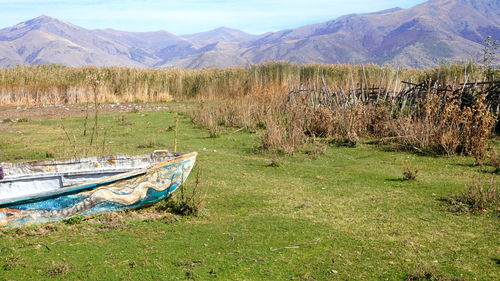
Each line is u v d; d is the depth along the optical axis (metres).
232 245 5.79
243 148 12.93
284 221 6.75
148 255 5.45
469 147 11.58
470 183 8.82
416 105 14.45
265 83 24.08
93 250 5.60
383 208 7.38
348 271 5.05
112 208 6.90
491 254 5.46
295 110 15.43
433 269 5.00
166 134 15.34
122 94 27.31
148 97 27.31
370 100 15.58
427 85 15.37
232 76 26.95
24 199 6.16
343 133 13.98
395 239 6.00
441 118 12.67
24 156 11.55
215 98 26.75
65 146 12.84
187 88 28.42
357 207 7.45
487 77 16.86
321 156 11.92
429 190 8.42
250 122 16.53
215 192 8.39
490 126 12.44
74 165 8.15
